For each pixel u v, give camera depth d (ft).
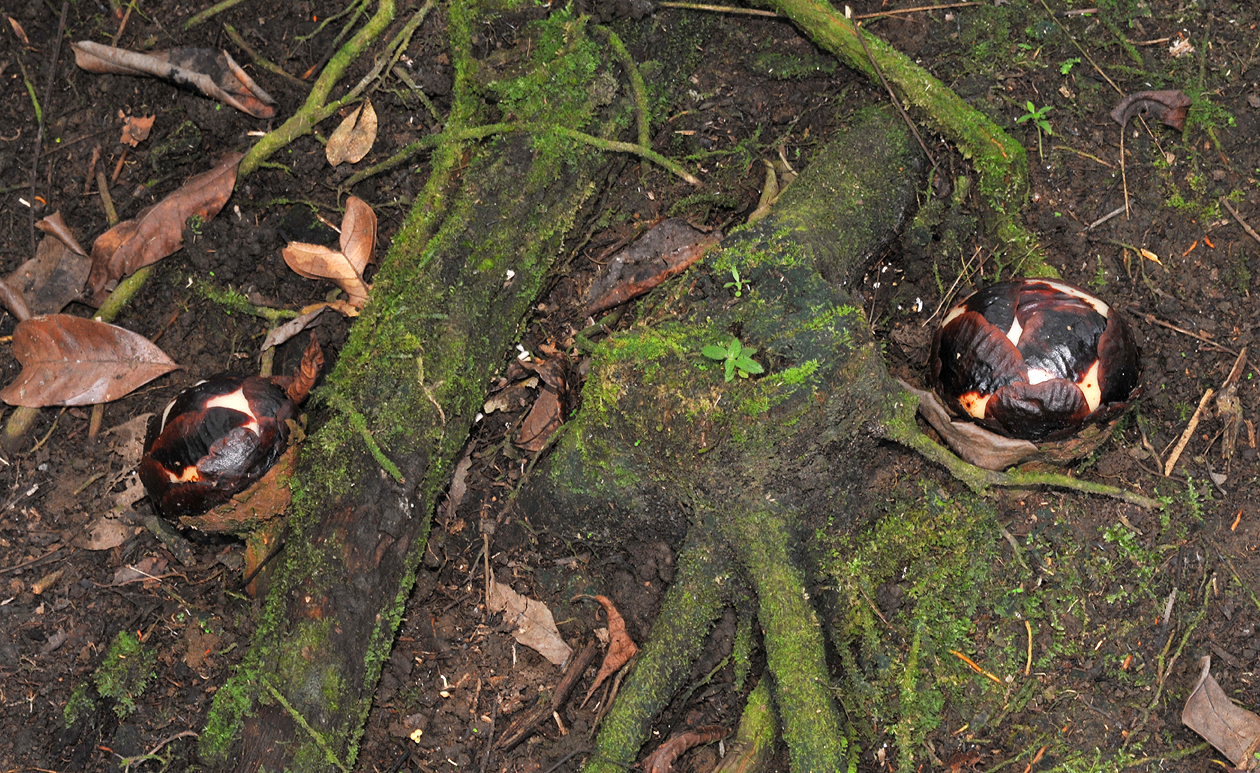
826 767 5.31
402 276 5.54
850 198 5.66
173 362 5.74
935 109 5.72
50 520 5.66
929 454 5.47
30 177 5.90
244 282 5.83
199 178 5.82
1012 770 5.45
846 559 5.57
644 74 5.76
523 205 5.54
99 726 5.50
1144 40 5.93
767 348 5.35
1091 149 5.82
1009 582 5.57
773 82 5.95
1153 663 5.50
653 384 5.38
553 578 5.68
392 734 5.52
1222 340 5.71
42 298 5.81
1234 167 5.82
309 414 5.50
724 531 5.47
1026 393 5.32
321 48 5.94
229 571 5.64
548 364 5.70
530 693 5.58
